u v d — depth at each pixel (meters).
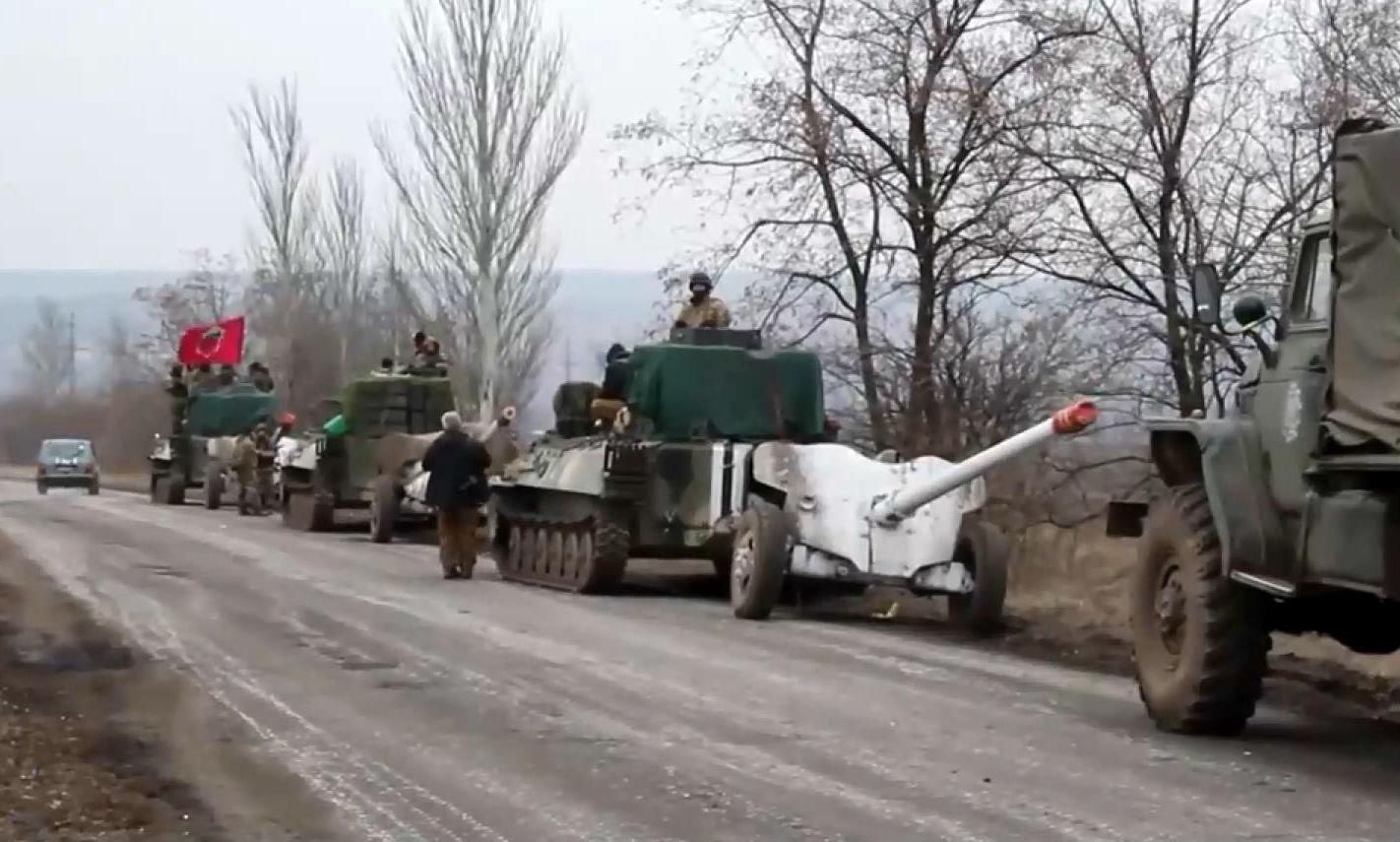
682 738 10.12
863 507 16.05
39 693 11.52
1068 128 19.92
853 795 8.66
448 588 19.36
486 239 41.56
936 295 21.67
